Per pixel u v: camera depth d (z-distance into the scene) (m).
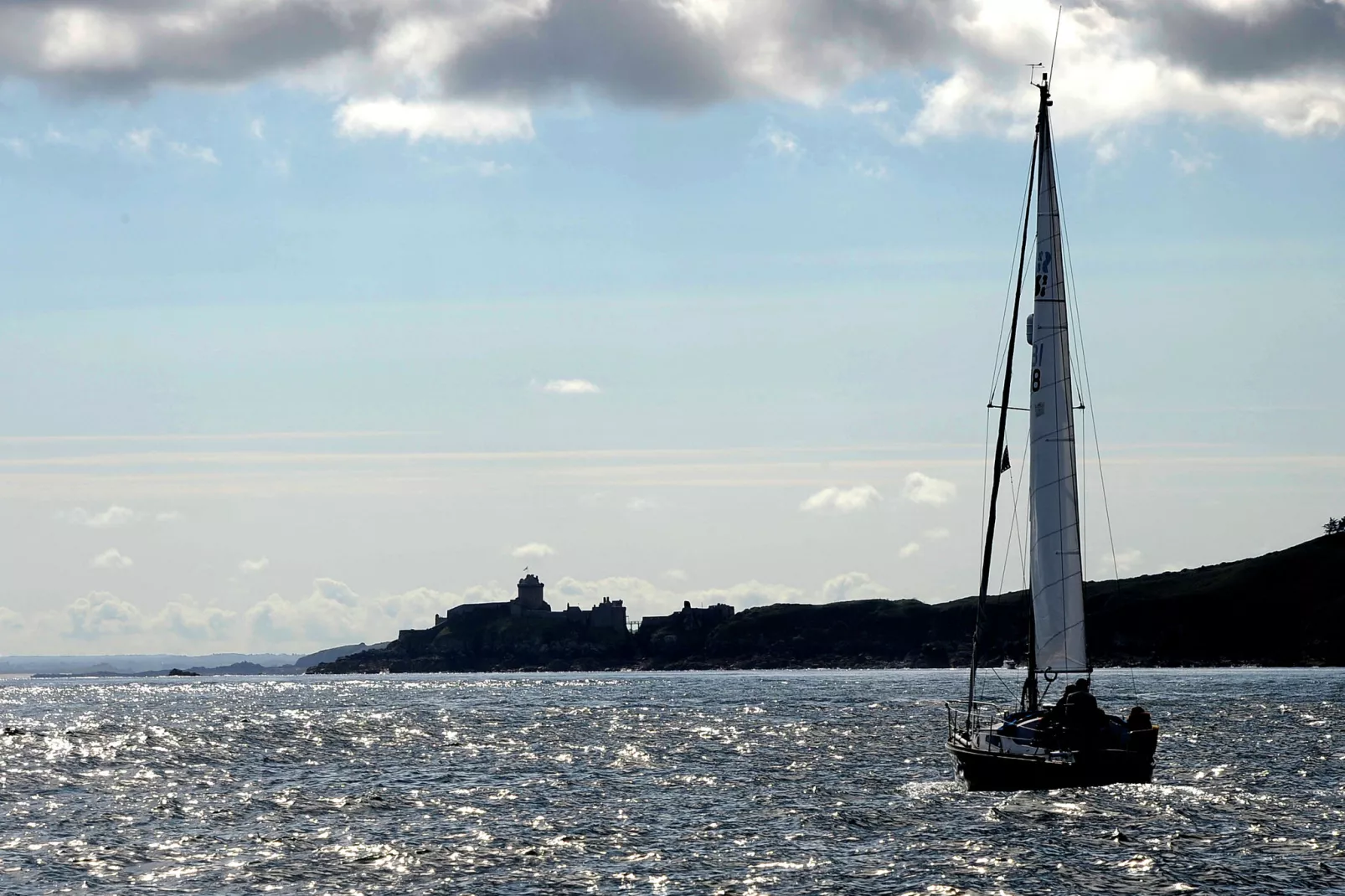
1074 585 100.31
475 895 72.69
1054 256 101.50
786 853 82.50
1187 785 107.94
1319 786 108.06
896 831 89.25
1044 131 102.31
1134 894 70.75
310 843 88.25
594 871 78.38
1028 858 79.06
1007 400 106.38
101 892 74.38
